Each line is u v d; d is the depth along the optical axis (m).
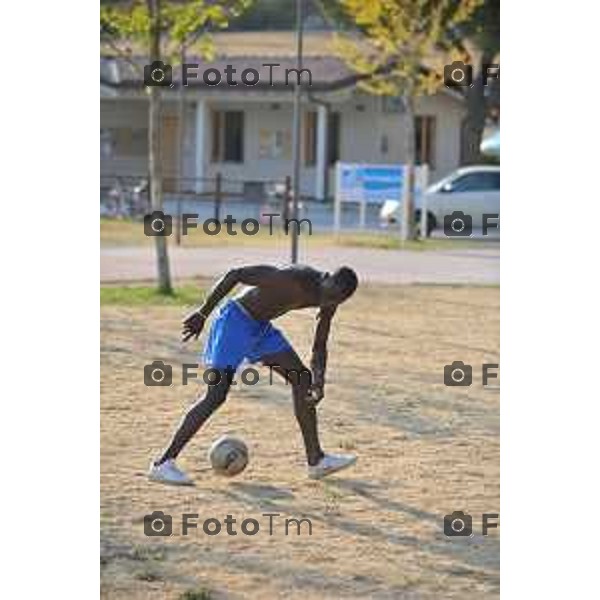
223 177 112.06
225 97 107.75
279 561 19.41
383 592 18.20
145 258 61.75
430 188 85.50
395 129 110.38
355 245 72.62
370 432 27.62
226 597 17.84
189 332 23.30
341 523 21.33
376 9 76.81
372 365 35.47
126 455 25.05
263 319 23.42
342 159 111.50
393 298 50.47
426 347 38.69
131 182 103.00
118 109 112.06
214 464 23.66
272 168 111.56
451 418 29.09
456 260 66.38
